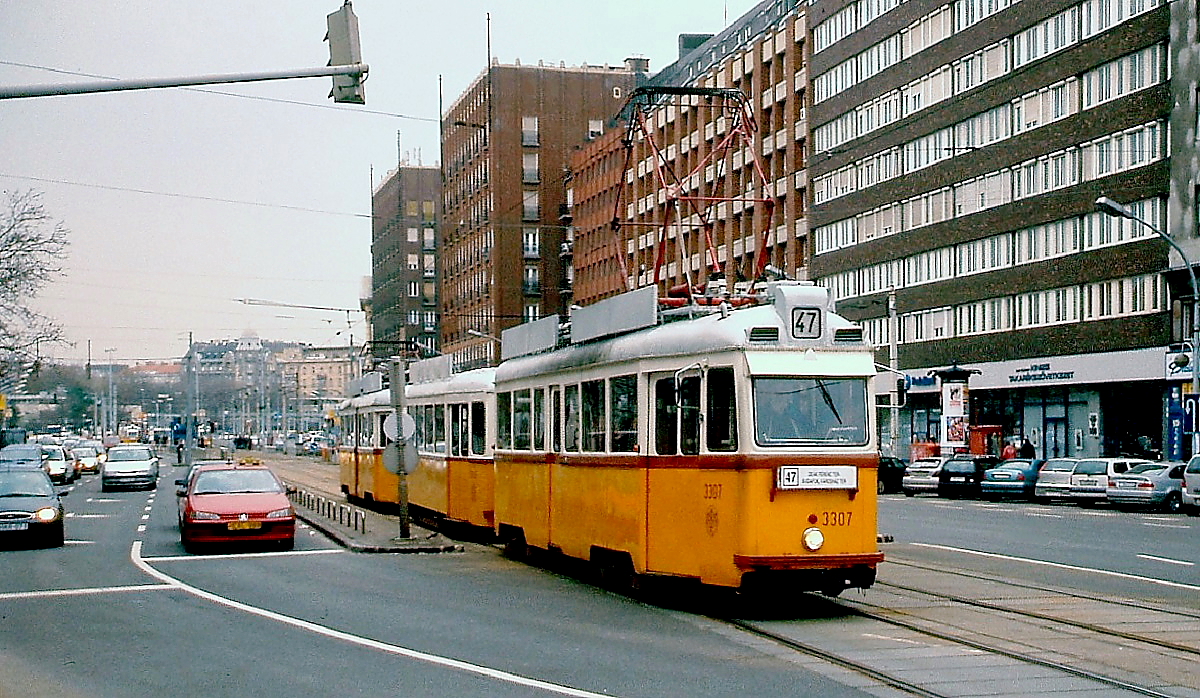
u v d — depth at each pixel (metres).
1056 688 10.62
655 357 16.34
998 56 55.69
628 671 11.60
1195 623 14.40
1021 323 54.72
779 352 14.84
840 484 14.66
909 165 62.09
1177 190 45.25
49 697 10.73
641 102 23.64
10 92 14.38
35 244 48.06
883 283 64.44
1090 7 49.91
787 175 70.62
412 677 11.41
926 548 24.48
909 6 61.66
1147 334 47.03
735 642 13.27
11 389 77.75
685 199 21.86
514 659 12.31
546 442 20.33
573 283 98.19
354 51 14.91
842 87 67.06
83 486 59.47
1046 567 20.78
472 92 109.12
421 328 141.12
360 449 39.25
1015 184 54.75
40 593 18.23
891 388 59.88
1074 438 52.50
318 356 174.75
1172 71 45.53
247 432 156.62
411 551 24.34
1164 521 33.78
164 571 21.20
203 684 11.23
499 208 102.75
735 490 14.64
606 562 17.97
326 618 15.34
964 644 12.85
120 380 158.00
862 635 13.55
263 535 24.73
